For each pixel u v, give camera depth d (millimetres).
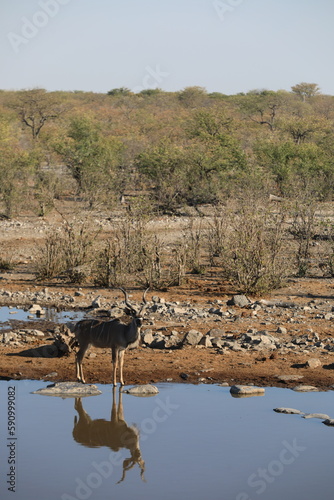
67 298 32438
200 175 71188
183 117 149750
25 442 16047
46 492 13367
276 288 34938
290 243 42562
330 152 83312
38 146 107250
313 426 16938
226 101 182500
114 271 35812
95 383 20516
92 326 20062
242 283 34125
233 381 20562
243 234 35000
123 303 31203
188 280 36844
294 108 166250
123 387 20016
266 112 164375
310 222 43625
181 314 29125
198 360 22656
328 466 14602
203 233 49625
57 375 21219
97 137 92688
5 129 112688
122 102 190625
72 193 76312
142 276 36906
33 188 72875
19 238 51812
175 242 46875
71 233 39219
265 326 27109
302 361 22406
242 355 23234
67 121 147125
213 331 25547
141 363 22406
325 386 20062
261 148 82188
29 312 30000
